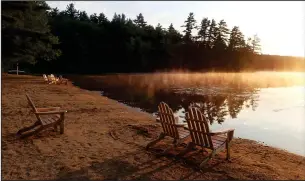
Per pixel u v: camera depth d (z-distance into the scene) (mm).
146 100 21266
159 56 91000
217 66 95500
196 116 6676
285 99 22594
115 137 8961
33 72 67188
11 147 7547
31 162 6500
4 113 12398
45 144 7930
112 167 6301
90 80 44531
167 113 7461
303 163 7086
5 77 33781
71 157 6895
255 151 8047
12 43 6918
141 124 11039
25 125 10219
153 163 6586
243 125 12883
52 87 25672
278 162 7078
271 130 11867
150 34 99188
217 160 6836
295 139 10320
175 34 103688
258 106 18875
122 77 55406
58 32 80625
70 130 9703
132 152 7379
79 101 17531
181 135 7551
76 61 80125
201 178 5773
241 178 5785
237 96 24562
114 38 90438
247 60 104375
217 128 12250
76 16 111250
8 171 5938
